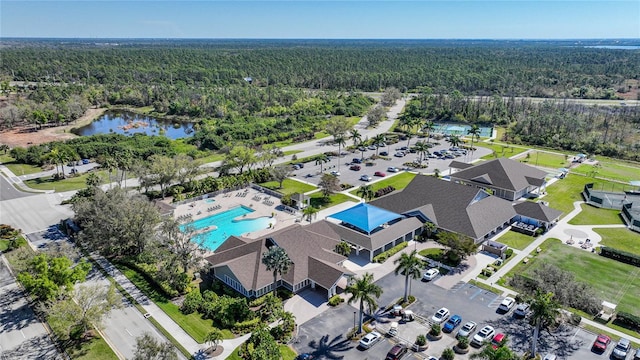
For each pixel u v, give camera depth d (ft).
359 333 193.36
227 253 244.63
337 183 371.35
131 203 269.85
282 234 245.45
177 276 230.07
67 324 197.57
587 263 260.01
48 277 208.44
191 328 197.88
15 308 215.31
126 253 269.03
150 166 364.99
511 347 184.34
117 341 189.88
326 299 220.84
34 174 433.48
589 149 520.42
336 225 288.92
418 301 219.41
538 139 556.51
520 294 214.69
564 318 202.18
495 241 288.92
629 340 189.06
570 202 362.33
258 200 367.04
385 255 262.26
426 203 309.83
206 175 430.61
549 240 290.97
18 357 180.24
